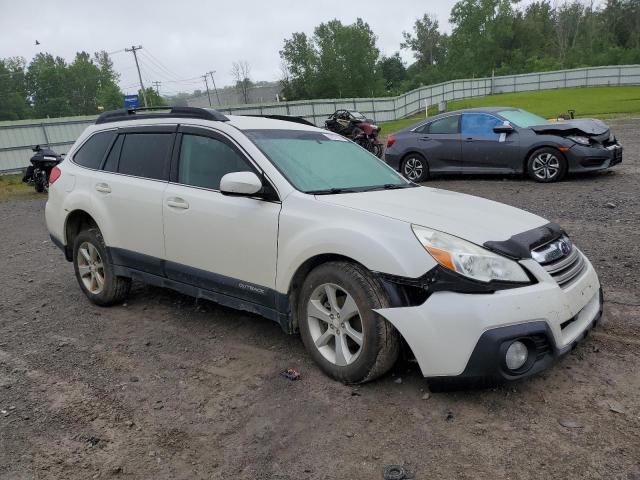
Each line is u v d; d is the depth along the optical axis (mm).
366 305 3078
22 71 93500
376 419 2943
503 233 3129
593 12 89375
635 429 2742
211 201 3867
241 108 32625
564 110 29109
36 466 2697
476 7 84938
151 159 4441
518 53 85500
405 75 109750
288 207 3480
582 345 3689
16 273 6520
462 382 2846
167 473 2607
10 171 23734
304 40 79812
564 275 3168
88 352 4043
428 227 3062
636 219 6879
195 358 3844
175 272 4191
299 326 3539
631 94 39219
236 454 2725
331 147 4352
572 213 7504
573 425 2799
